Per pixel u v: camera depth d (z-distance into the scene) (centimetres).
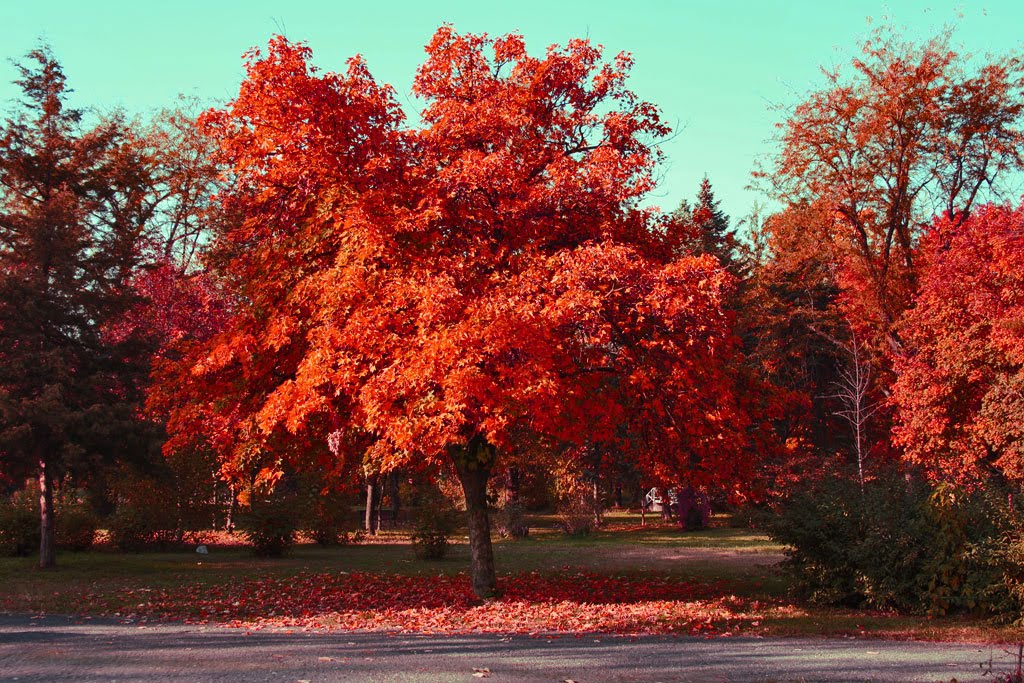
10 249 2105
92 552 2375
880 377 3216
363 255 1192
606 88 1510
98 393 1931
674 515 4084
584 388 1316
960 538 1218
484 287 1238
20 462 1867
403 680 741
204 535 2795
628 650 938
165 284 3322
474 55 1509
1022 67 2980
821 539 1345
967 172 3084
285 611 1344
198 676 753
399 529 3647
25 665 810
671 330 1262
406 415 1155
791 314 4038
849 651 933
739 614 1263
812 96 3188
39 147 2233
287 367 1320
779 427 3688
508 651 927
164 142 3475
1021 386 2012
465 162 1312
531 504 4088
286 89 1337
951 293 2402
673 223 1541
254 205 1474
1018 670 695
